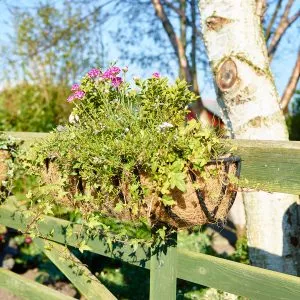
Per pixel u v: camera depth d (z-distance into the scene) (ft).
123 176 6.48
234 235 21.09
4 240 18.29
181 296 13.33
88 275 8.76
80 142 7.16
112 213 7.13
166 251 7.31
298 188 5.83
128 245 7.95
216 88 10.34
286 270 9.73
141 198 6.42
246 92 9.73
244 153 6.40
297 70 19.03
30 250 18.52
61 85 30.22
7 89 28.99
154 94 7.15
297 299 5.84
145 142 6.20
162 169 6.06
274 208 9.66
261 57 9.87
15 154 10.01
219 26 9.97
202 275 6.89
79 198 7.27
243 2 9.83
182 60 21.81
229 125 10.27
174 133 6.31
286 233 9.68
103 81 7.74
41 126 28.04
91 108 7.68
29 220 9.84
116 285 15.34
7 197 10.64
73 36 29.73
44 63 30.07
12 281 10.30
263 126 9.74
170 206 6.23
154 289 7.51
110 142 6.59
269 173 6.14
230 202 6.49
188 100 7.20
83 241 8.46
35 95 29.09
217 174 6.12
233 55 9.81
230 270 6.54
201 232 19.33
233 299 11.98
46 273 16.98
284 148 5.96
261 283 6.21
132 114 7.02
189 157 6.02
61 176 7.80
